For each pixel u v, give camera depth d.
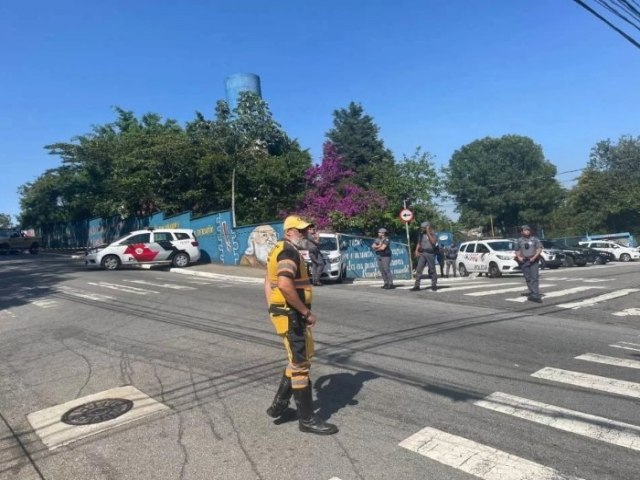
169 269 23.30
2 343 9.23
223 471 4.25
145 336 9.12
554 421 5.02
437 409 5.38
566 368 6.73
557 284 16.14
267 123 32.84
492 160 70.06
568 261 34.09
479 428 4.89
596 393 5.79
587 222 58.31
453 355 7.41
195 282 17.64
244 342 8.40
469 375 6.49
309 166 31.55
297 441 4.72
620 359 7.14
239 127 32.16
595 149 61.47
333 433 4.84
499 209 69.88
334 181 27.80
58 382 6.84
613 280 17.20
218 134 31.88
